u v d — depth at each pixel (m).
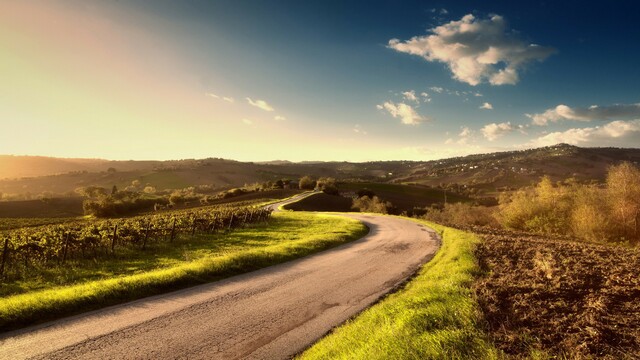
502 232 27.12
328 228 32.69
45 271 16.16
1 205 98.75
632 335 5.97
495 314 7.16
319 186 126.75
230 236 27.48
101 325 8.48
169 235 26.36
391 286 11.62
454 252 15.70
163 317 9.00
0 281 14.56
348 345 6.52
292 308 9.65
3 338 7.75
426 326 6.55
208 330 8.16
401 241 22.53
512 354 5.42
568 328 6.35
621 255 13.33
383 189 131.88
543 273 10.56
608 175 28.28
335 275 13.42
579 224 28.02
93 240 20.06
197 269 13.29
